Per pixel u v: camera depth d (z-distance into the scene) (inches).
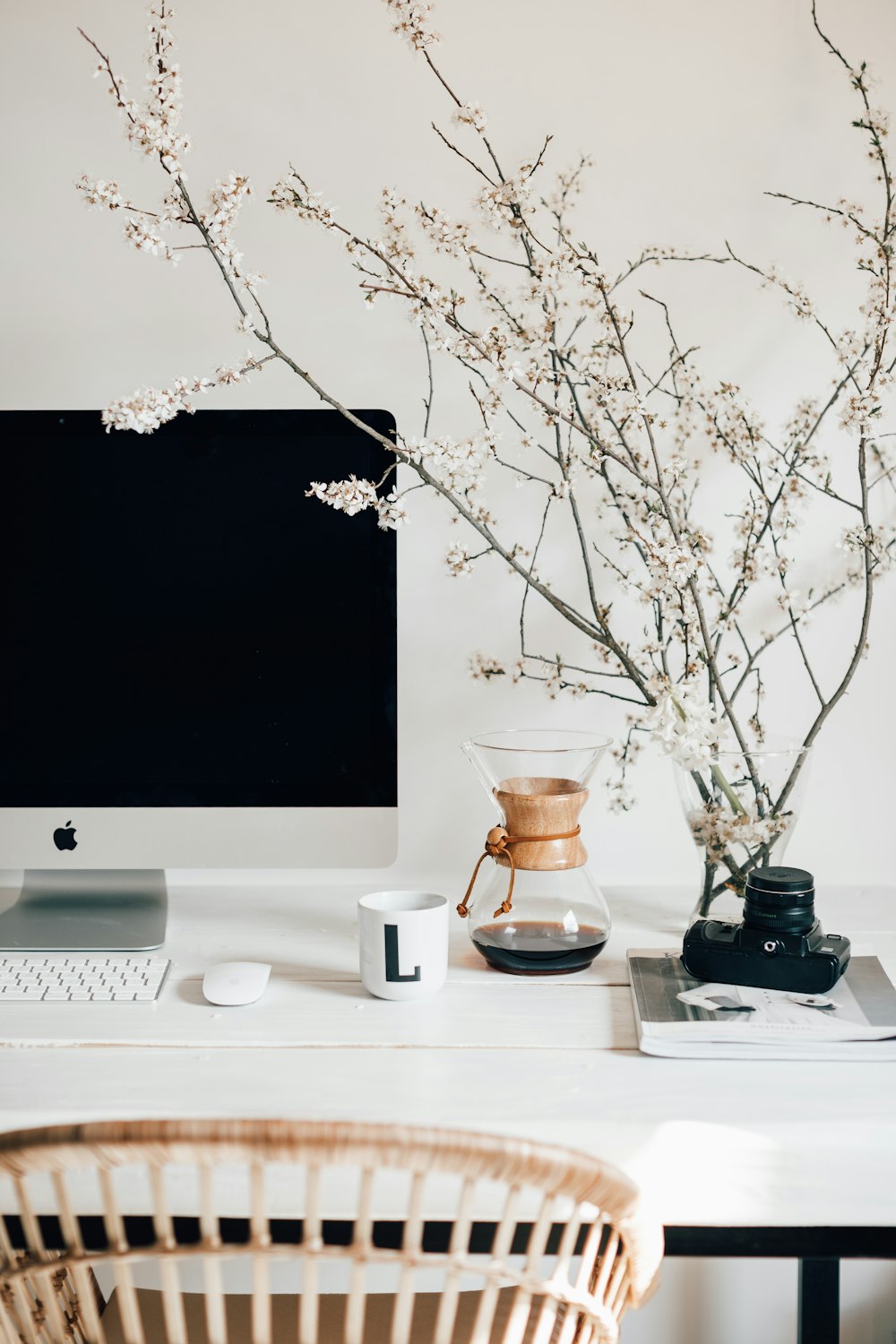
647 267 57.3
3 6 56.7
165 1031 40.7
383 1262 24.8
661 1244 29.8
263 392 58.4
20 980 44.7
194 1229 34.1
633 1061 38.6
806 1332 45.0
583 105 56.8
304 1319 25.1
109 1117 34.6
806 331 57.5
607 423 56.8
